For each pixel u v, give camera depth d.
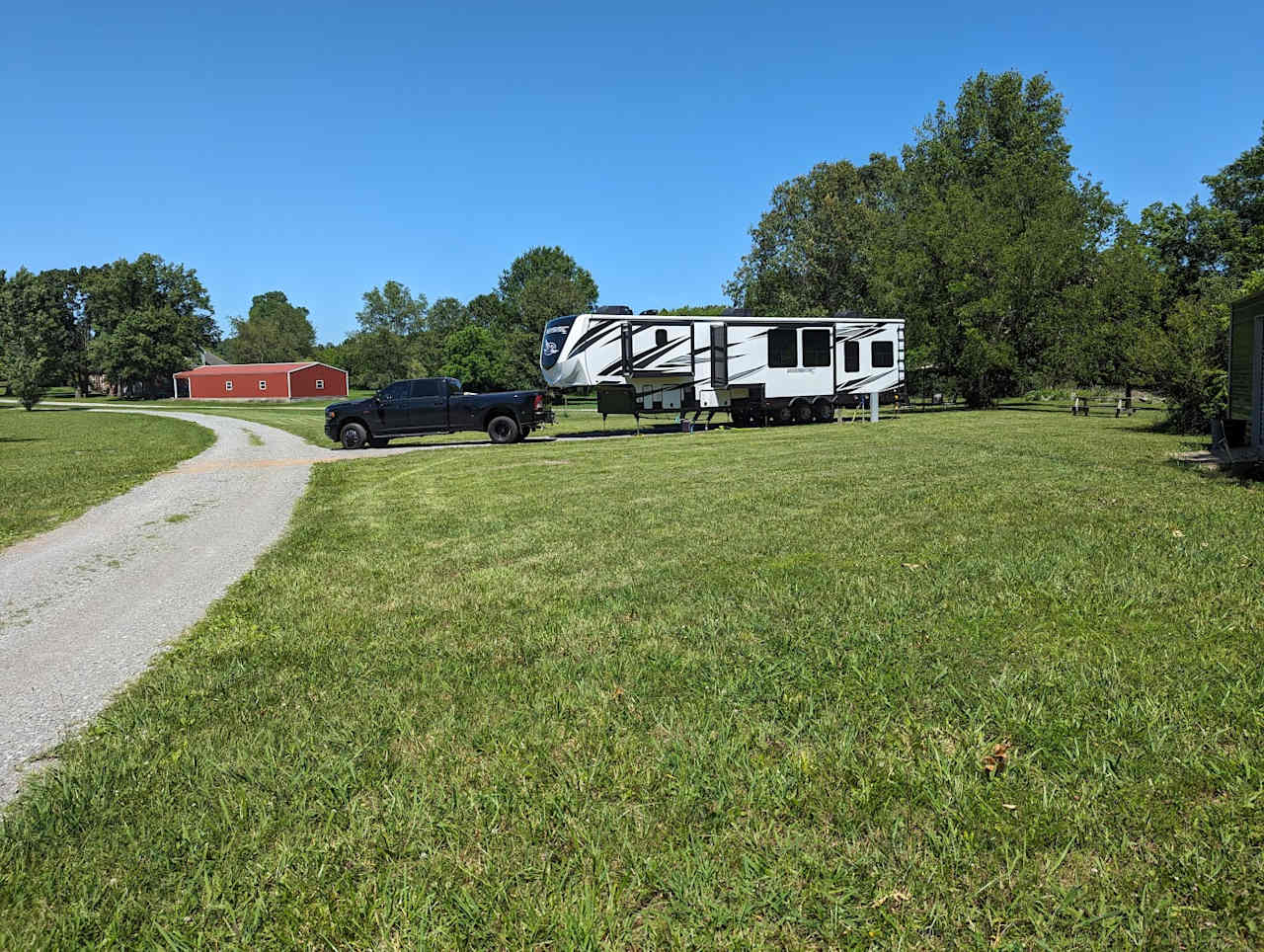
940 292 31.66
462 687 3.75
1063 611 4.30
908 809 2.55
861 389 24.84
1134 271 27.88
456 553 6.88
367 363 86.94
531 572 6.01
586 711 3.39
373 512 9.66
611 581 5.59
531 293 63.53
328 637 4.68
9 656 4.77
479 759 3.03
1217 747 2.77
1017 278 29.50
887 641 4.01
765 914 2.12
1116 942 1.96
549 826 2.56
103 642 4.97
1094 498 7.86
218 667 4.26
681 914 2.12
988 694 3.32
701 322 21.97
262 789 2.87
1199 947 1.91
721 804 2.61
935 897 2.14
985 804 2.53
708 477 11.14
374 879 2.32
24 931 2.16
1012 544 5.93
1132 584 4.68
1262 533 5.90
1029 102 39.56
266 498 11.63
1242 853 2.21
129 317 80.75
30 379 53.19
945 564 5.44
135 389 86.94
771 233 45.38
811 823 2.51
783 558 5.95
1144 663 3.54
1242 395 11.25
